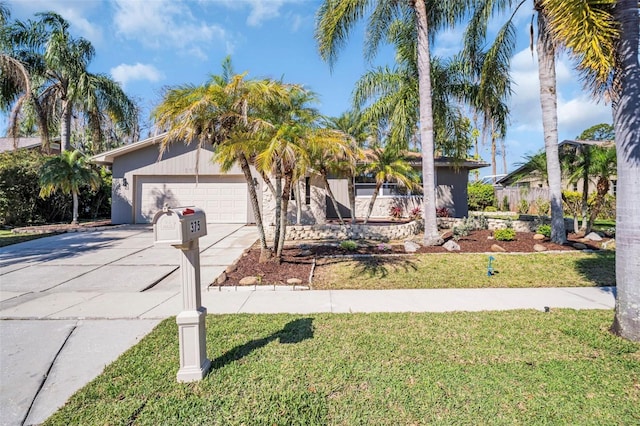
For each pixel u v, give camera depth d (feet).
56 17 51.44
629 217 12.30
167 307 16.79
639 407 8.43
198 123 20.34
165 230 9.32
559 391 9.11
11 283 21.42
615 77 12.37
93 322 14.88
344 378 9.80
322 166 36.73
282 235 24.82
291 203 46.09
